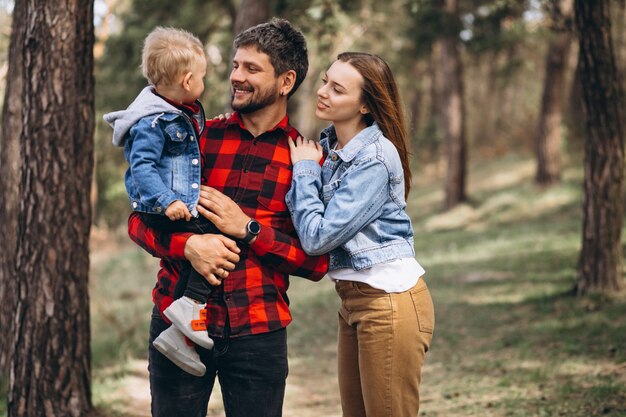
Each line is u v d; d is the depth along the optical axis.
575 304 8.63
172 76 2.97
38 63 4.98
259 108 3.03
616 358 6.34
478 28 15.25
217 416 5.95
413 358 3.04
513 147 28.97
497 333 8.10
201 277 2.89
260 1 9.05
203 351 2.99
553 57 18.64
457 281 11.50
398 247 3.08
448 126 19.69
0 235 6.80
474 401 5.75
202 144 3.10
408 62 21.34
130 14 14.55
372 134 3.09
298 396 6.55
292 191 3.02
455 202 19.62
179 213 2.82
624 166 8.78
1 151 6.81
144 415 5.88
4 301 6.80
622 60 16.48
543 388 5.85
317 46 11.34
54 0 4.95
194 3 14.41
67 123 5.04
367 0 16.62
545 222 16.47
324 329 9.34
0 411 6.06
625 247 11.31
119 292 13.02
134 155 2.88
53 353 5.14
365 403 3.08
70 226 5.13
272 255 2.97
